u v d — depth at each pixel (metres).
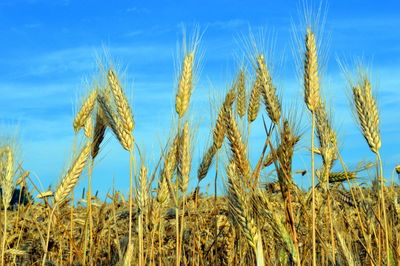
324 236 0.85
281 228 0.71
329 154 0.81
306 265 0.83
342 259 0.79
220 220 0.98
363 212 0.85
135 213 0.93
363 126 0.79
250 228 0.69
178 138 0.84
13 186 0.86
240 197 0.70
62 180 0.83
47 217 1.02
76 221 0.98
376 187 0.85
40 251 0.96
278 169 0.71
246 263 0.85
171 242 0.94
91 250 0.91
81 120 0.91
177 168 0.83
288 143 0.71
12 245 0.98
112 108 0.82
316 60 0.75
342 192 0.88
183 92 0.84
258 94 0.91
